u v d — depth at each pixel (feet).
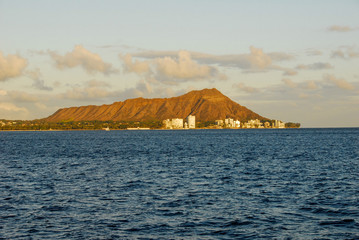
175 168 209.36
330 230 88.17
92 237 83.56
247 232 87.04
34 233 86.07
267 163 234.79
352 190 135.33
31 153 345.72
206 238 83.30
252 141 593.42
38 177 173.58
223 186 146.20
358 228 89.40
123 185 149.07
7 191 136.26
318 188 140.15
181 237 83.82
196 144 506.89
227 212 104.42
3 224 92.73
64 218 98.43
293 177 169.58
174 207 110.42
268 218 98.12
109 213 103.50
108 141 646.74
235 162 242.99
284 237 83.66
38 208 109.19
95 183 154.40
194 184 151.23
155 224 93.20
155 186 146.51
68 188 142.41
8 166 225.76
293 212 104.12
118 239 82.38
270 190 136.87
